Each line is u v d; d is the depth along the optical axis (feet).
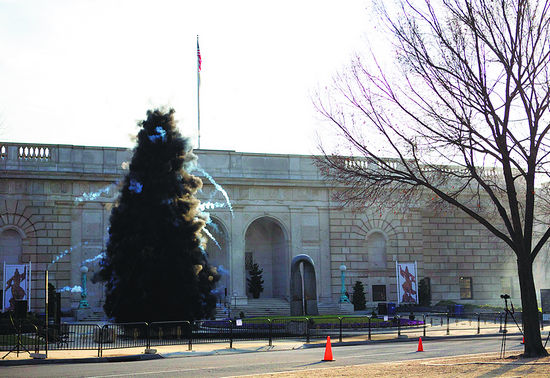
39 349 112.16
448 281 248.93
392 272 238.27
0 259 203.31
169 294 146.10
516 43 80.33
